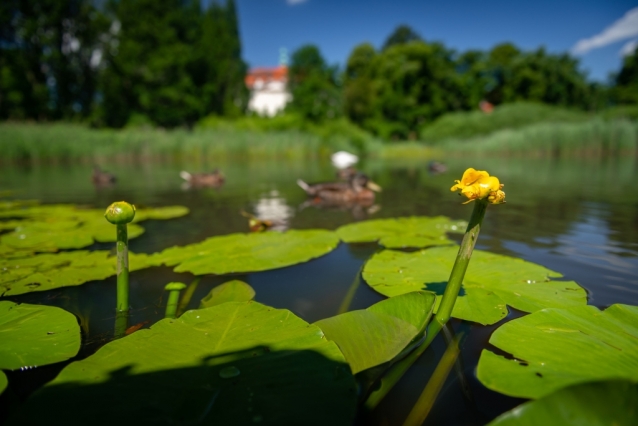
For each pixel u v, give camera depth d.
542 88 40.03
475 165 13.45
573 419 0.84
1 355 1.30
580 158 16.42
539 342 1.32
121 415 0.94
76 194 6.79
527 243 3.00
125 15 32.00
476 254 2.51
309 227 3.83
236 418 0.93
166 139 19.84
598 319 1.45
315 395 1.02
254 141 21.33
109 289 2.14
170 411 0.95
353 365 1.20
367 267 2.35
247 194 6.64
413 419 1.08
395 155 25.62
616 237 3.15
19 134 16.20
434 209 4.87
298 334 1.34
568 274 2.25
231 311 1.54
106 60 31.09
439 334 1.54
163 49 32.19
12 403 1.14
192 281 2.27
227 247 2.83
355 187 5.84
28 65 26.58
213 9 54.53
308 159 20.77
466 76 38.88
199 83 37.31
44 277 2.24
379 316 1.53
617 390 0.85
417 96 37.25
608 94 42.34
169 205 5.41
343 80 45.50
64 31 28.31
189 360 1.18
